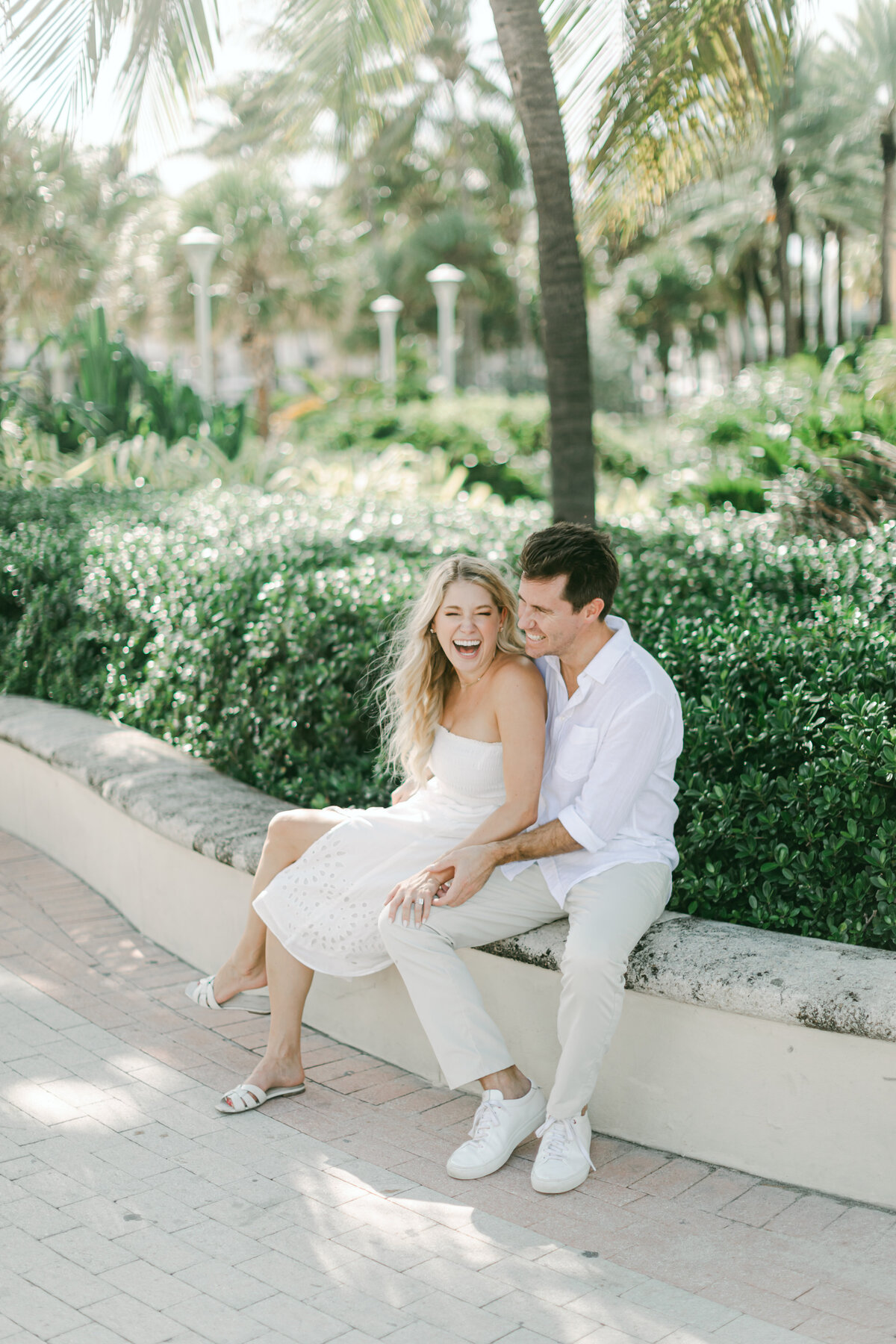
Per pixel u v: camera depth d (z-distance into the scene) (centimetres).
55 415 1061
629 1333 210
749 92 561
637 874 272
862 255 2366
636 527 615
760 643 337
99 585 548
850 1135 251
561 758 285
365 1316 215
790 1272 228
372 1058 336
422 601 295
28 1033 344
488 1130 271
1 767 560
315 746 418
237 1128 290
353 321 3519
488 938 288
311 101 628
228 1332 211
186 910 401
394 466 1059
